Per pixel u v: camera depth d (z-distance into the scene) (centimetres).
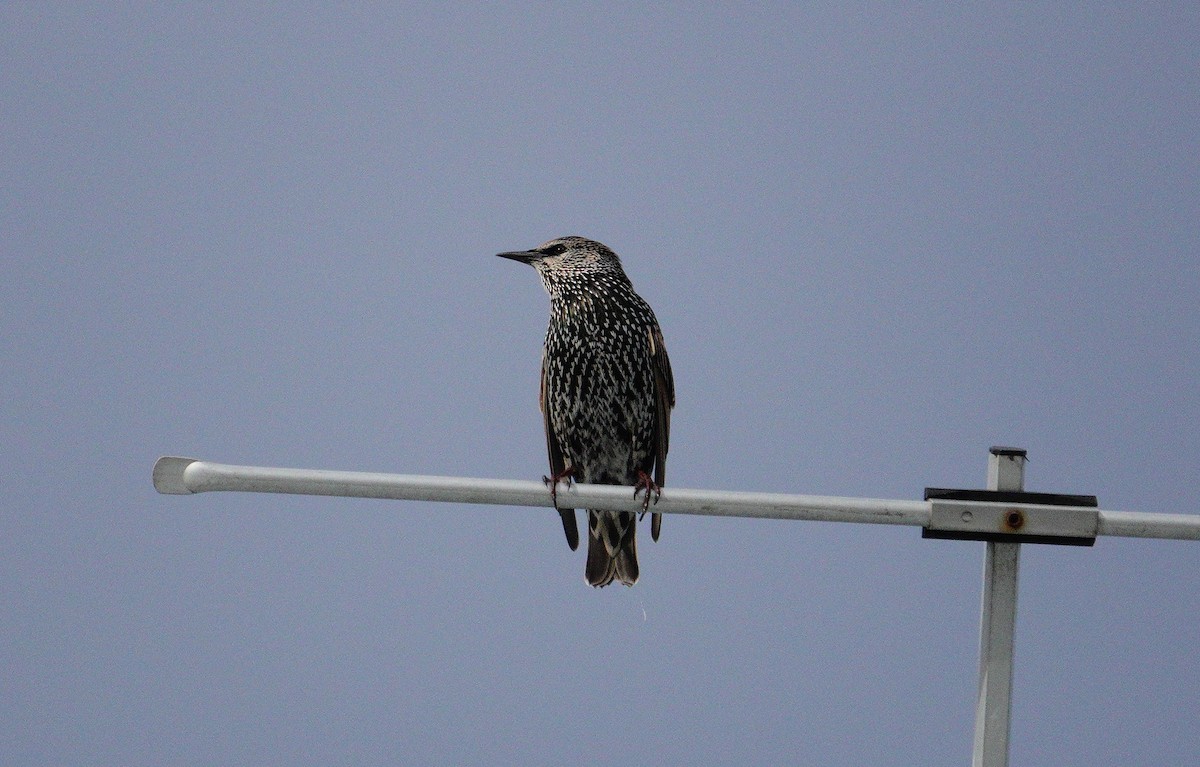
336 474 905
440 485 913
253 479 896
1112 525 866
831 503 882
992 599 873
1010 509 870
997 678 869
